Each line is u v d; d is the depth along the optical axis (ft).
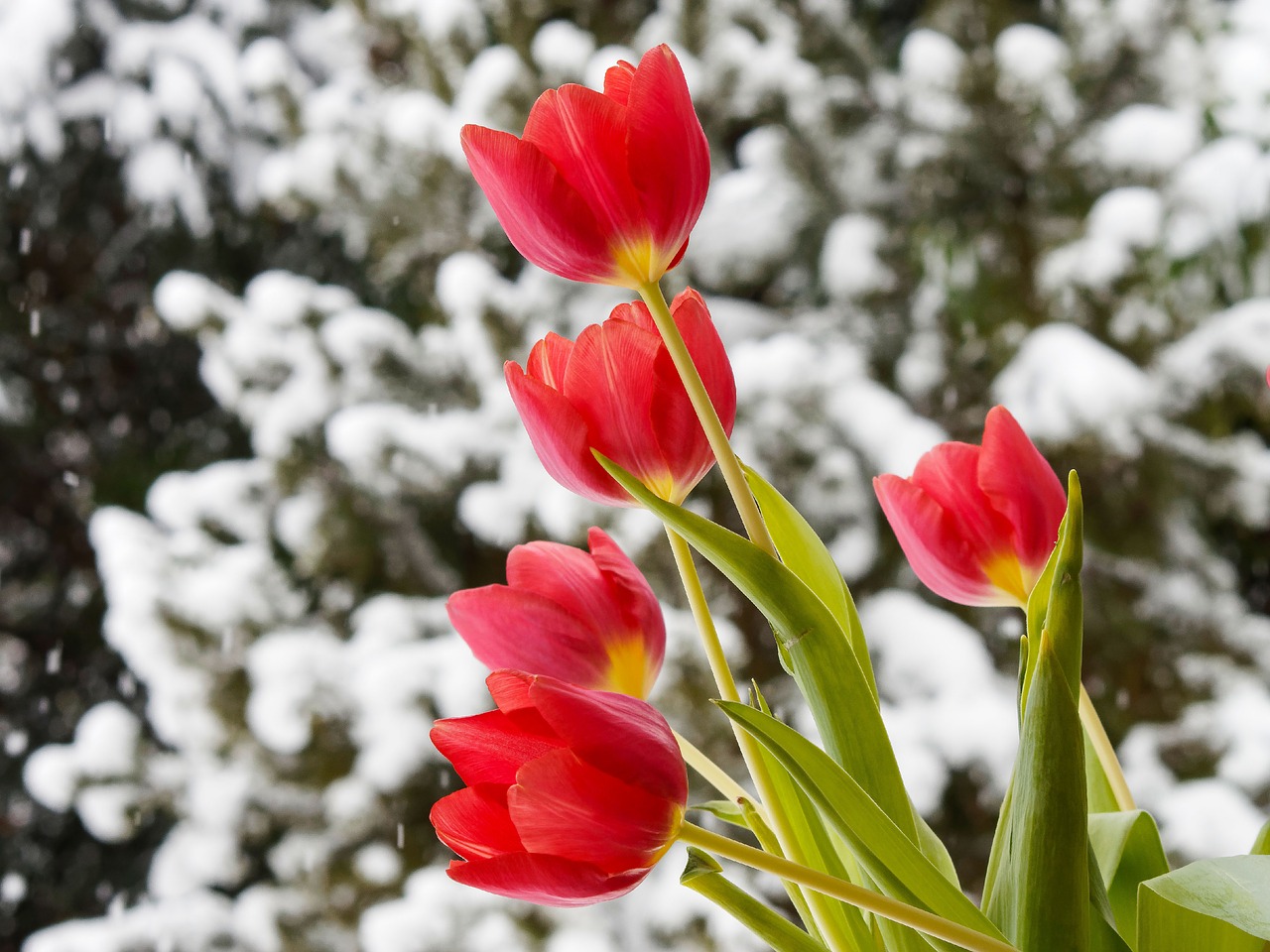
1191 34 9.83
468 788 2.11
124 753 9.33
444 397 10.21
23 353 15.89
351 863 8.97
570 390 2.23
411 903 7.70
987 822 8.30
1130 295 9.44
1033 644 2.23
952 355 10.30
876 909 2.06
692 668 7.30
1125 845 2.33
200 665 9.09
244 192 14.29
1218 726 8.55
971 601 2.39
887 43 13.33
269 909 8.89
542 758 2.04
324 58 14.76
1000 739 7.64
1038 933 2.07
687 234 2.21
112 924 9.30
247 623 9.20
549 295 9.68
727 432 2.28
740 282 11.35
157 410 16.51
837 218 10.80
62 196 15.34
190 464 15.83
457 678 8.23
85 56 14.61
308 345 10.01
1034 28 9.68
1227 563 9.95
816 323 10.48
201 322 10.03
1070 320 9.77
